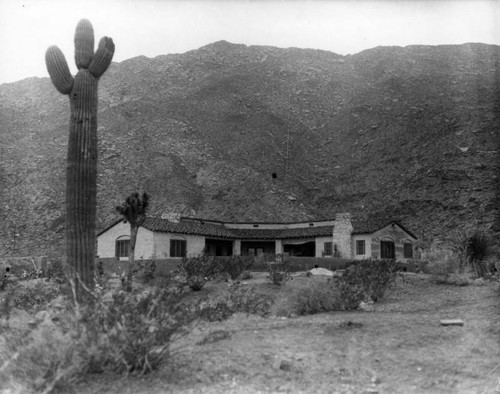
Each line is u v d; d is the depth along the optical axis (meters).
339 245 43.84
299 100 146.50
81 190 11.32
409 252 44.44
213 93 139.12
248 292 19.81
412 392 6.96
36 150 101.69
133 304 7.87
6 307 10.02
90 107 11.90
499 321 11.03
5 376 7.06
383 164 105.00
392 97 133.38
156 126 117.12
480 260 24.12
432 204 83.19
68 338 7.22
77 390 6.88
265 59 166.25
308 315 13.31
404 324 10.90
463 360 8.22
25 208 83.44
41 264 34.88
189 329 9.70
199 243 43.19
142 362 7.59
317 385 7.23
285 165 112.50
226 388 7.06
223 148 115.00
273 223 51.12
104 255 40.31
